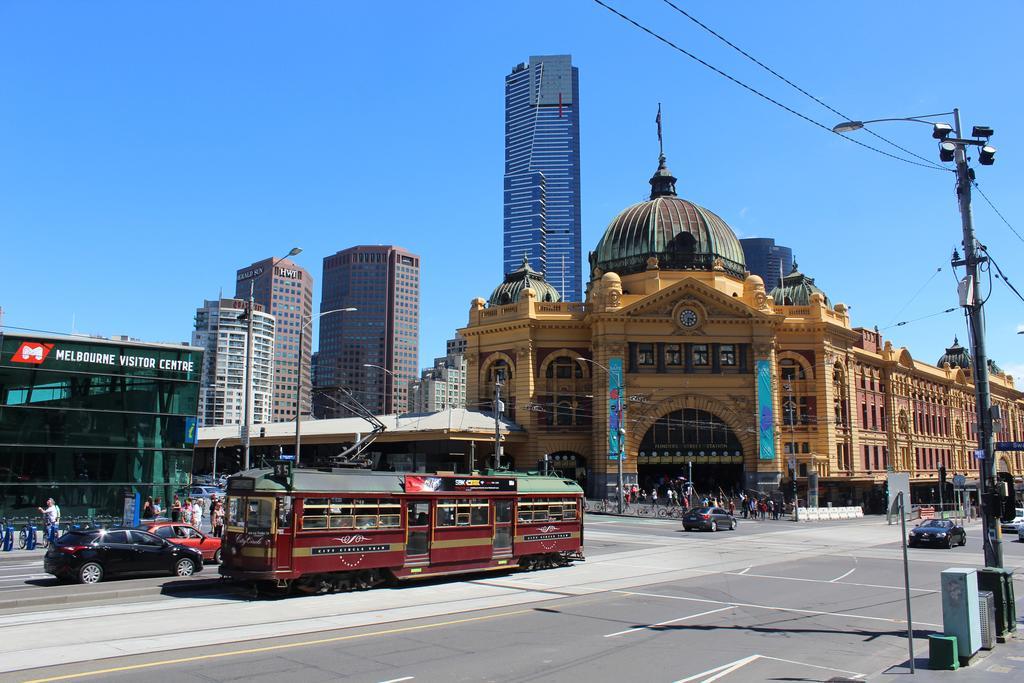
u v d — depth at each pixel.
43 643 16.70
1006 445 34.22
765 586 28.22
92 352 42.19
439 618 20.92
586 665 15.63
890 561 37.25
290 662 15.47
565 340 79.44
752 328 76.50
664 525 57.66
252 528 24.00
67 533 26.39
